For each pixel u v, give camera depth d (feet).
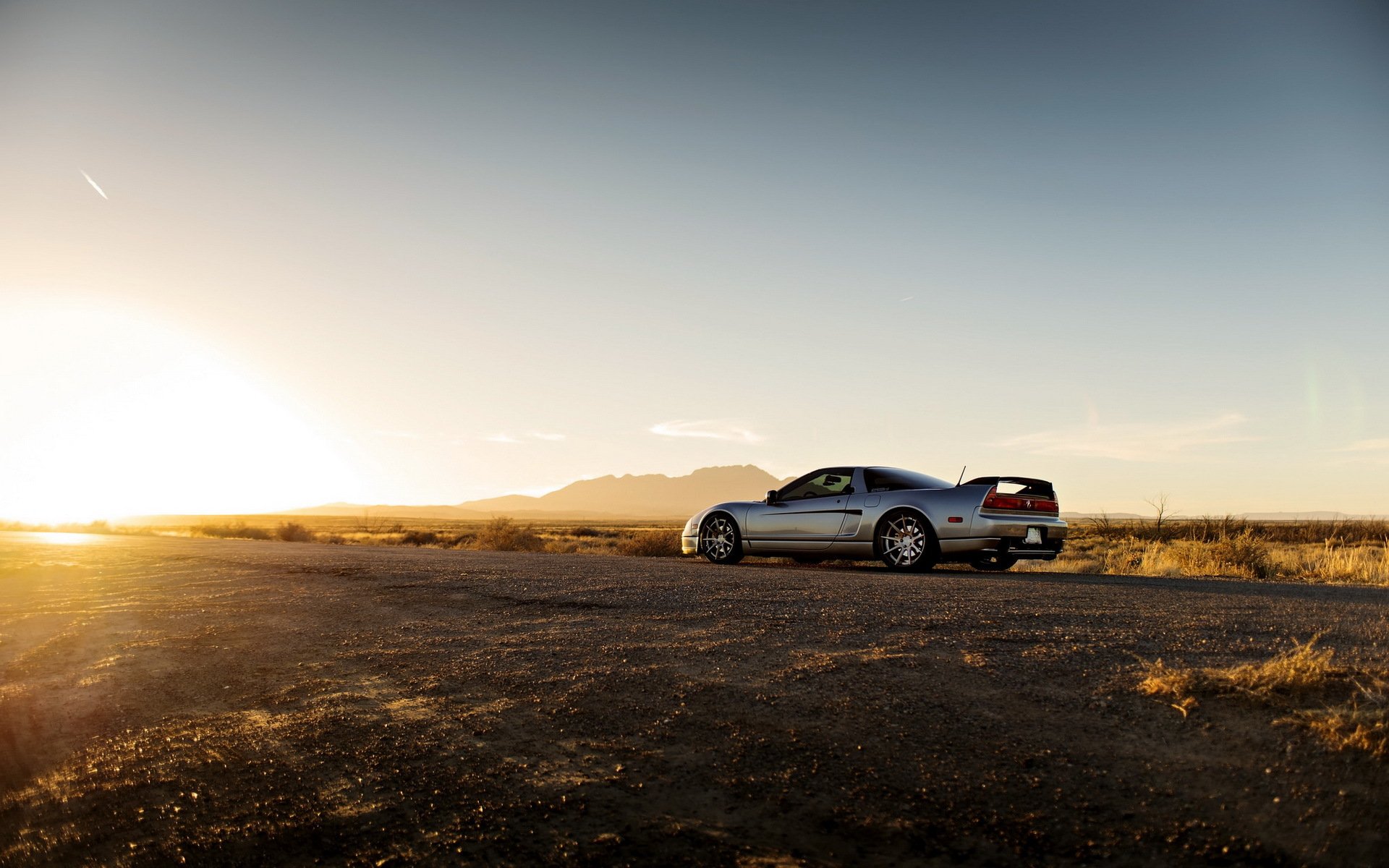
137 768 12.57
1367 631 17.24
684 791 10.80
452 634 20.98
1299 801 9.53
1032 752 11.23
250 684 17.06
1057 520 36.14
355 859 9.62
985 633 18.04
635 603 24.34
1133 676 14.02
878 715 12.87
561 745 12.61
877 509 37.55
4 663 19.61
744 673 15.53
